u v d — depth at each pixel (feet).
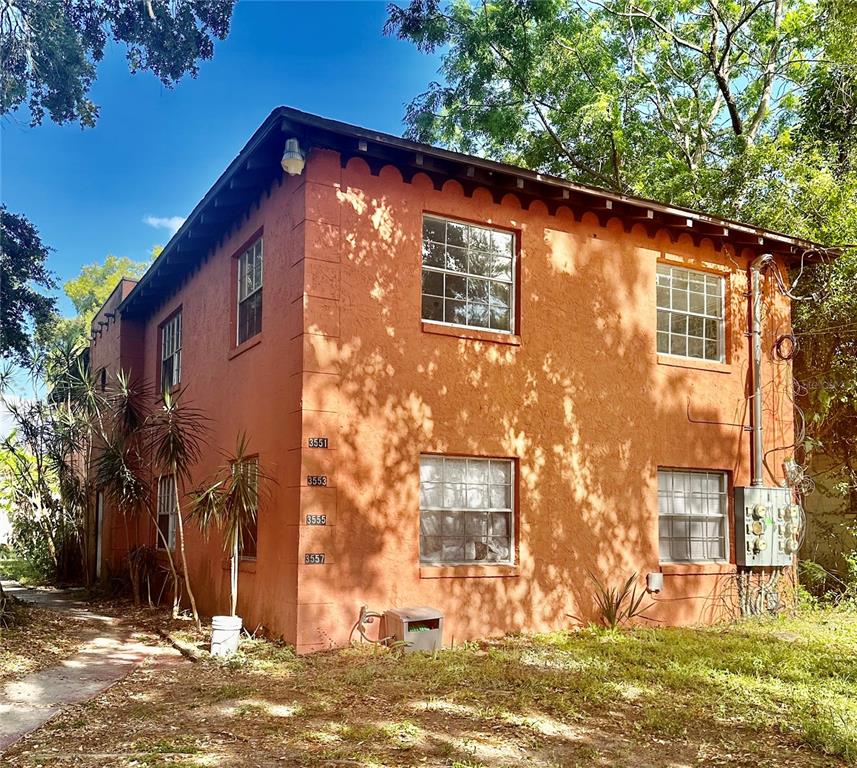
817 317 44.37
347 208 29.89
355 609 28.19
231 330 36.78
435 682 23.13
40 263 55.72
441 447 30.91
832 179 47.60
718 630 33.83
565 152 66.90
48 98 40.06
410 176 31.45
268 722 19.63
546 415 33.76
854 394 43.16
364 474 28.99
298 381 28.55
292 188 30.37
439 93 64.69
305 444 27.94
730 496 39.04
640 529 35.68
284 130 27.66
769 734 19.38
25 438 60.08
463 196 32.78
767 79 64.95
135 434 44.29
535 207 34.65
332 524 28.09
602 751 17.89
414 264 31.19
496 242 34.06
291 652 26.99
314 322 28.68
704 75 68.95
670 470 37.78
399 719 19.84
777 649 28.86
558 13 60.39
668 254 38.40
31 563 68.28
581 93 61.05
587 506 34.35
